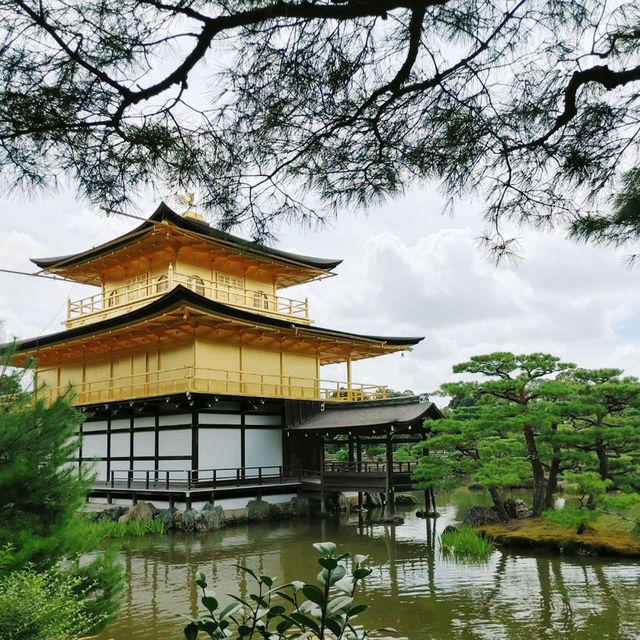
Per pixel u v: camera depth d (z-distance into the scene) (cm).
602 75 425
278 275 3719
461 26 391
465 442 2184
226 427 2891
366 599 1284
